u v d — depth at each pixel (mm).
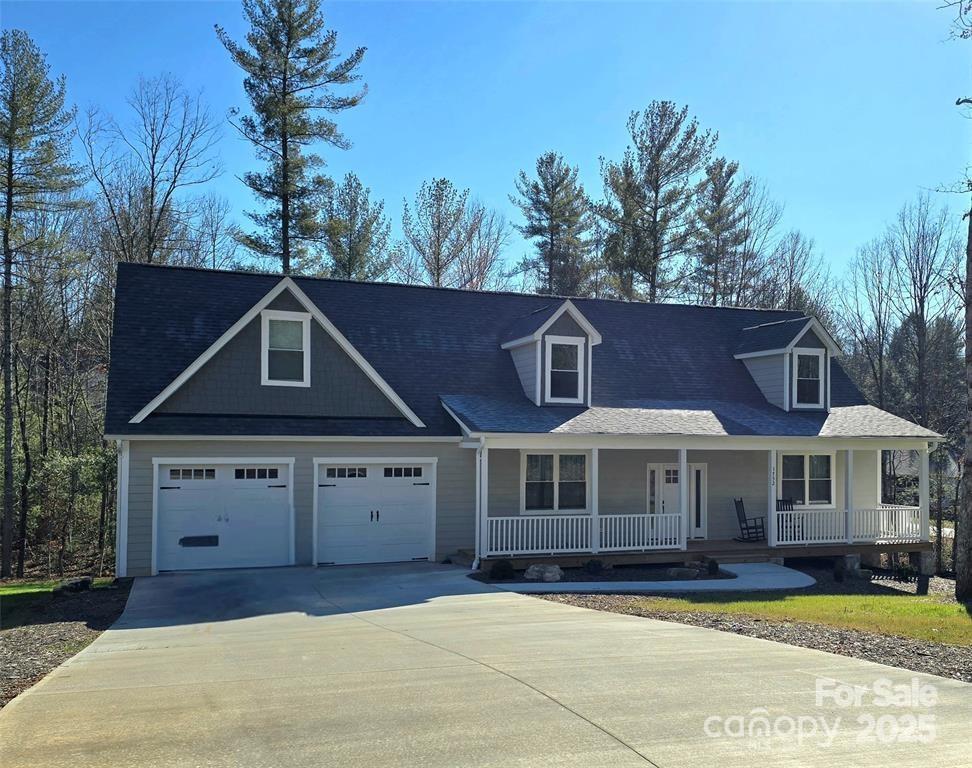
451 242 45438
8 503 25797
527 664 8250
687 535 20438
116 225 32906
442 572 17047
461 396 20125
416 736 5848
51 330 32125
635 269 40312
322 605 13164
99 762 5355
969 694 7180
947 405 38844
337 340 18562
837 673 7953
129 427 16438
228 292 20156
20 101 26094
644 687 7250
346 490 18250
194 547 16984
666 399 22125
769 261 48125
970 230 16875
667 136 40094
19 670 8648
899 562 23609
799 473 22922
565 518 18469
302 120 33375
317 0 33344
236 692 7184
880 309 39625
